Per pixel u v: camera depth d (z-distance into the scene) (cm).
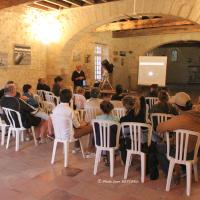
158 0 632
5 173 325
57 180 307
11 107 397
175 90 1466
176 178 300
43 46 782
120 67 1275
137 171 334
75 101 550
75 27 744
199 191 285
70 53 815
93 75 1081
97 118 328
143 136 307
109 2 673
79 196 272
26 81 727
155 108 370
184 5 610
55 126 347
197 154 290
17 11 673
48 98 618
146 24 929
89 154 393
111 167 318
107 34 1145
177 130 271
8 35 655
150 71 1095
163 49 1719
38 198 267
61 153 397
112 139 315
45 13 763
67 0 626
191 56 1697
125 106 328
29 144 436
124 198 269
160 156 310
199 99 343
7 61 658
